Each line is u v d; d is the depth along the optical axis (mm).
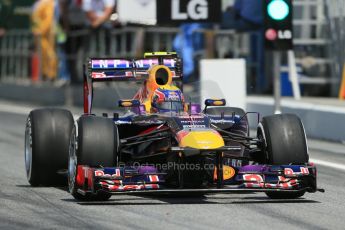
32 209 31422
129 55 115500
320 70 90875
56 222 28641
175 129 32406
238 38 101938
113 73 38750
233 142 35781
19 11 144750
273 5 57562
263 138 33719
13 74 154375
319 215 30172
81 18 118500
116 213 30297
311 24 90375
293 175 32219
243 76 67375
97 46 122375
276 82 61250
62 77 131375
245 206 31922
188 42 105500
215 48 102062
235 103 67500
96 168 31656
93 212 30578
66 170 37438
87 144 32344
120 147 33312
